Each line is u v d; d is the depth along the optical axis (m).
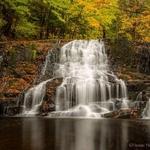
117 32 39.00
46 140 12.59
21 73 25.08
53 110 22.80
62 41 29.16
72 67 27.47
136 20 36.78
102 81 24.45
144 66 27.97
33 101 23.22
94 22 37.88
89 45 28.97
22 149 11.09
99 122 18.23
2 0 29.66
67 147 11.42
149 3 40.34
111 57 28.42
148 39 36.09
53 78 24.88
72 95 23.73
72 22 37.94
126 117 20.91
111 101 23.44
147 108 21.98
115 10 39.41
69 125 16.84
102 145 11.77
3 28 31.64
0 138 12.91
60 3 35.41
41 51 27.11
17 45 26.45
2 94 22.86
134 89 23.88
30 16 34.38
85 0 38.12
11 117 20.81
